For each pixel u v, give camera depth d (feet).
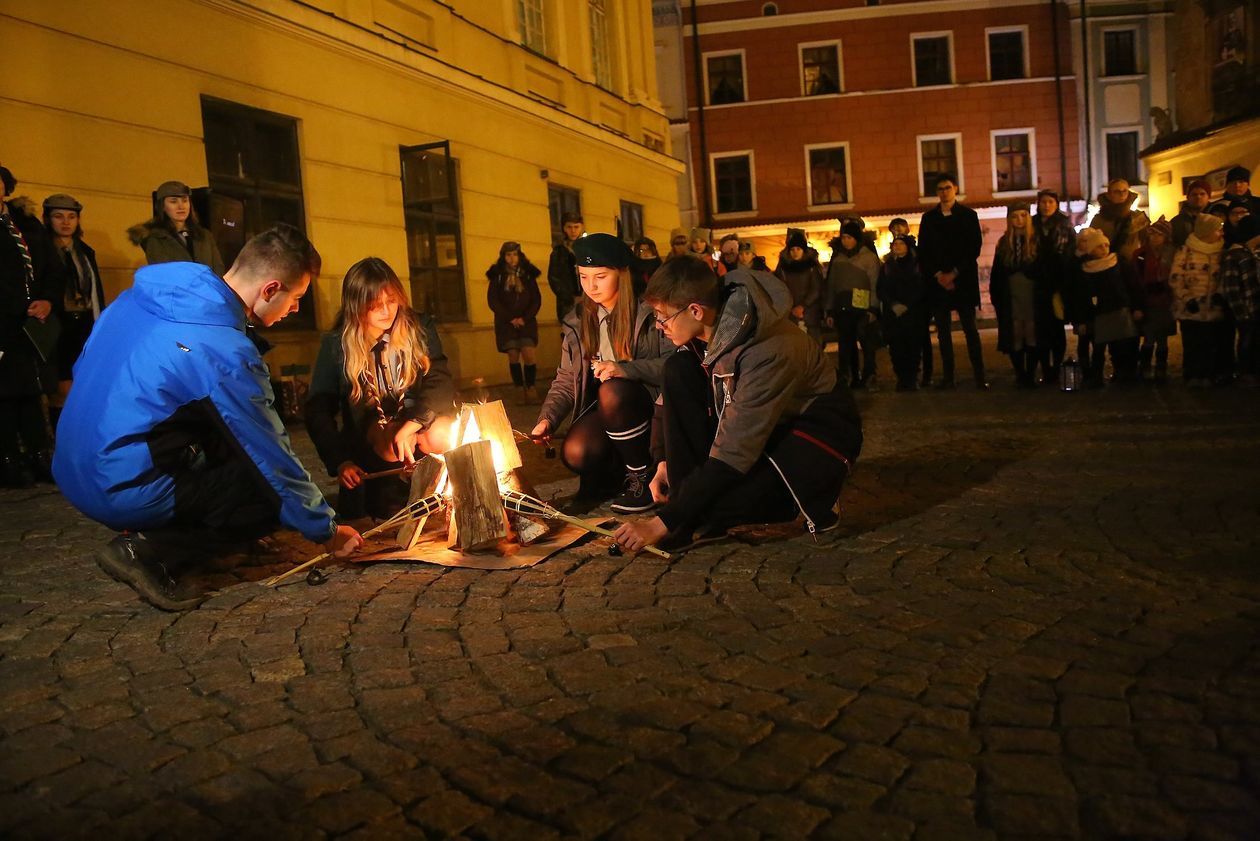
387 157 38.58
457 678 8.86
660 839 6.12
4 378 19.42
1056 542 12.51
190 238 23.31
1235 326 27.84
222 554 13.47
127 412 10.61
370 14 37.70
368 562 12.80
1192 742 7.04
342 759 7.36
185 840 6.34
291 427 30.50
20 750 7.70
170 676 9.15
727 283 12.14
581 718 7.89
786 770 6.91
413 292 40.73
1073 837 5.99
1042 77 111.65
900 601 10.45
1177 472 16.46
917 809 6.35
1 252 19.17
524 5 51.13
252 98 31.65
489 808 6.57
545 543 13.23
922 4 110.73
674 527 12.14
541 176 51.08
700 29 111.55
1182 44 74.59
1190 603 9.93
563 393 16.20
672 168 69.00
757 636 9.58
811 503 12.68
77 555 13.96
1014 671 8.43
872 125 112.16
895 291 33.06
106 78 26.63
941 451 19.98
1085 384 30.40
